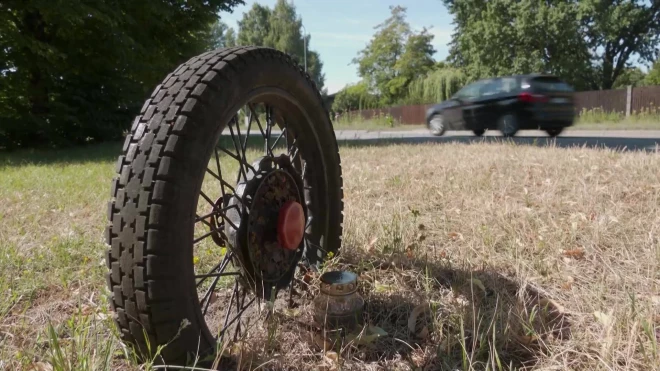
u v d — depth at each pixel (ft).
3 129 43.50
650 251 8.89
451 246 10.16
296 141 8.11
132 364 5.54
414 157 24.79
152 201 4.79
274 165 7.01
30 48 42.37
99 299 7.62
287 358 5.93
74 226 11.87
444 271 8.63
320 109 7.94
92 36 48.21
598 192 14.01
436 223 11.86
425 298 7.31
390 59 183.11
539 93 43.60
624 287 7.33
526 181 16.60
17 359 5.71
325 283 6.63
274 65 6.61
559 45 108.06
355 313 6.61
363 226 11.09
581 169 18.08
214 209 5.90
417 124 106.73
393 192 15.88
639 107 71.41
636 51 111.75
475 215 12.28
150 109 5.19
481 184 16.37
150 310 4.84
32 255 9.73
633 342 5.61
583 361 5.58
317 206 8.44
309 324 6.70
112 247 4.91
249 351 5.80
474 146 29.12
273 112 7.30
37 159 32.53
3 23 41.57
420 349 6.13
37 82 47.55
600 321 6.31
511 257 9.02
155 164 4.86
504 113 45.68
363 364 5.83
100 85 50.52
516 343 6.12
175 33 60.64
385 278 8.34
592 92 76.28
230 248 6.18
